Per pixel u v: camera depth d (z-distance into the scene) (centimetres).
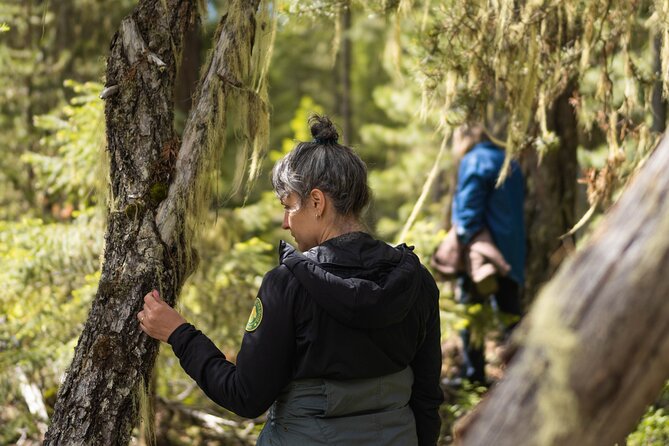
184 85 571
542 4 290
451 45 295
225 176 789
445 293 398
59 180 374
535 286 468
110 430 204
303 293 171
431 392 193
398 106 830
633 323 99
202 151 212
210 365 182
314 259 173
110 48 214
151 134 210
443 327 367
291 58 1296
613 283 100
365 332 172
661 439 291
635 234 101
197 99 217
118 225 209
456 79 296
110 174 212
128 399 205
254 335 173
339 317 168
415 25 317
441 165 655
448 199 484
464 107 304
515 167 392
